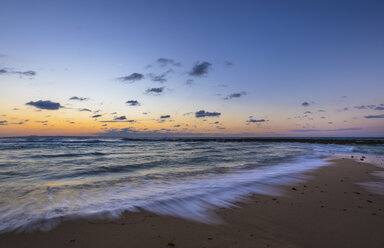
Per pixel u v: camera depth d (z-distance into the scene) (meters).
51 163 14.02
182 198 6.40
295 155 21.23
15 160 15.11
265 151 26.84
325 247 3.53
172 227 4.34
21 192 7.01
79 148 28.77
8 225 4.37
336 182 8.79
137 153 22.78
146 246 3.57
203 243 3.66
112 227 4.33
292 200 6.24
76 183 8.51
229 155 21.02
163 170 11.91
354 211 5.25
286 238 3.85
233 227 4.35
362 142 54.12
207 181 8.92
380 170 11.91
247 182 8.69
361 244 3.62
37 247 3.54
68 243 3.67
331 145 44.41
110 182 8.73
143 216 4.95
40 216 4.88
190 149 30.45
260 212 5.21
